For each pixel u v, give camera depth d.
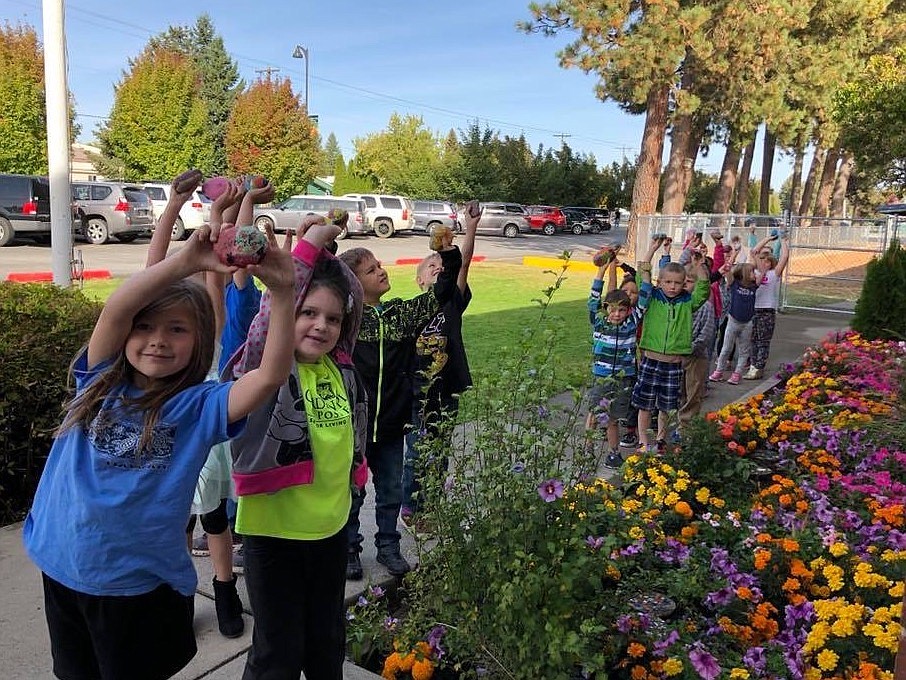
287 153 36.69
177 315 1.89
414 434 3.95
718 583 3.30
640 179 24.62
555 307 13.63
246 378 1.96
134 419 1.91
